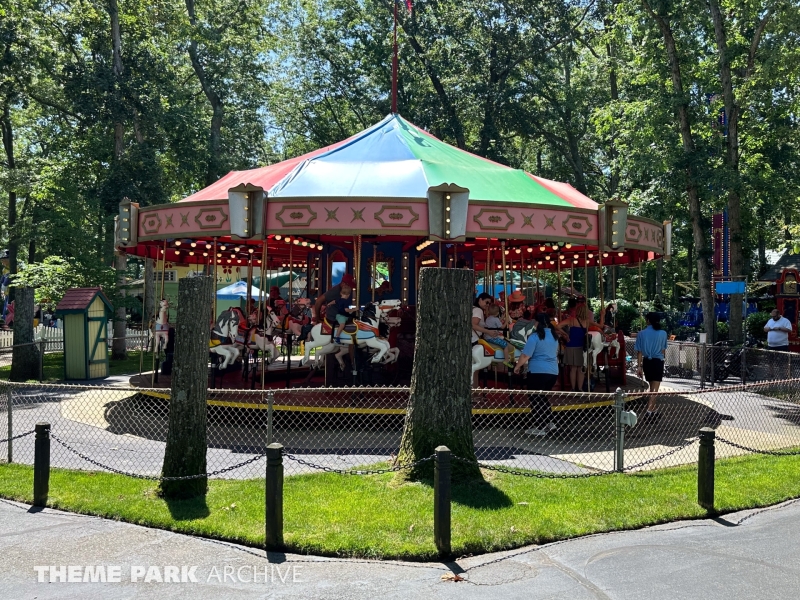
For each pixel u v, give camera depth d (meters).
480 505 6.77
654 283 50.44
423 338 7.52
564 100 39.09
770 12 21.48
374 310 12.07
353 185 12.30
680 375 19.30
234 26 36.19
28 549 5.87
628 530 6.46
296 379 14.65
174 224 12.45
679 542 6.15
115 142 26.27
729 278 25.69
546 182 15.22
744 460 8.98
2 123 34.41
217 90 36.34
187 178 32.28
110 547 5.92
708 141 24.95
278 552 5.83
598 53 41.69
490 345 11.95
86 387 8.64
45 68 26.89
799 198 24.03
